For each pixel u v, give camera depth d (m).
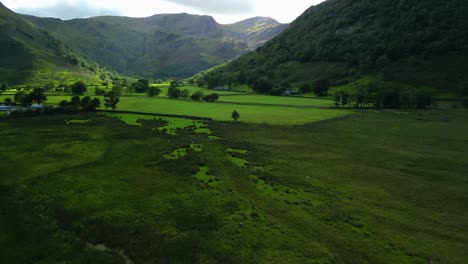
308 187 37.78
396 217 30.05
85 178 39.56
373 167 46.12
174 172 42.31
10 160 46.28
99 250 24.61
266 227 27.62
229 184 38.38
